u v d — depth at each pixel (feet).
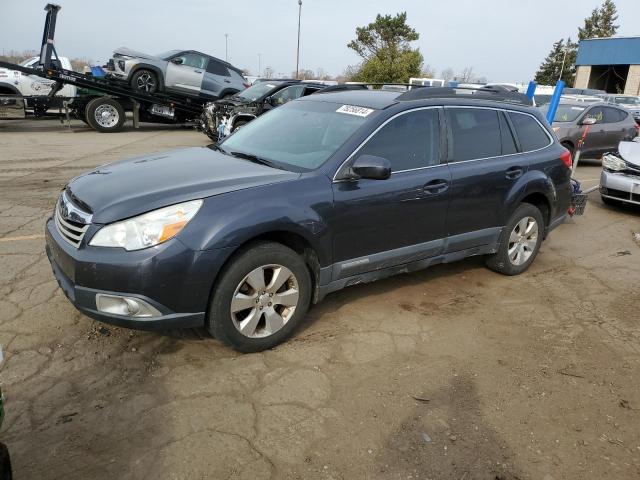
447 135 14.23
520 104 17.11
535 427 9.61
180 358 11.10
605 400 10.55
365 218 12.32
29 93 53.67
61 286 10.59
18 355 10.84
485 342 12.63
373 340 12.36
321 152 12.49
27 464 8.07
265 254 10.82
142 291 9.69
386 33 131.75
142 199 10.12
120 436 8.77
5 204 22.44
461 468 8.51
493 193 15.12
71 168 31.65
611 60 146.00
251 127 15.34
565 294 15.83
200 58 54.95
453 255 14.93
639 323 14.05
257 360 11.20
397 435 9.17
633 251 20.61
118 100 52.31
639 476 8.58
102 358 10.91
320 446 8.79
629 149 26.84
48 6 45.88
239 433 8.98
